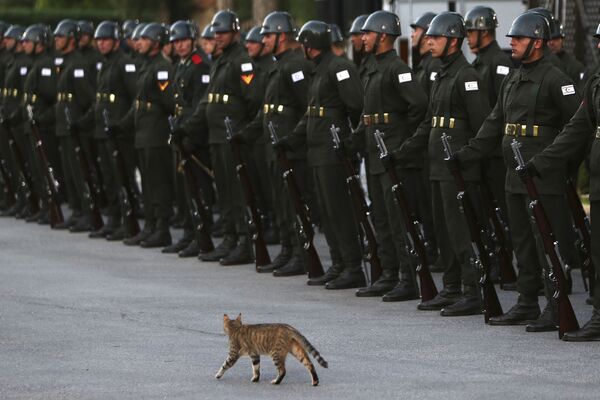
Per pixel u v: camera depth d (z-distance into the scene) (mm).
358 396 11883
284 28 19953
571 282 17219
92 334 15227
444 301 16641
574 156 14562
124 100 24656
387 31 17438
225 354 13945
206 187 22484
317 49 18609
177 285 19188
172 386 12445
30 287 19000
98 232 25219
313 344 14414
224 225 21844
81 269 20938
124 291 18562
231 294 18281
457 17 16406
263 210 23172
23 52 28484
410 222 16781
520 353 13672
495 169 18219
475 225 15609
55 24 52281
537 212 14430
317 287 18953
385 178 17453
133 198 24359
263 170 22625
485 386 12164
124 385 12516
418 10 29438
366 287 18094
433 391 12000
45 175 26391
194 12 59250
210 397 11977
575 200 16641
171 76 23281
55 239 25031
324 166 18578
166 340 14789
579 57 28141
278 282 19484
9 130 27938
